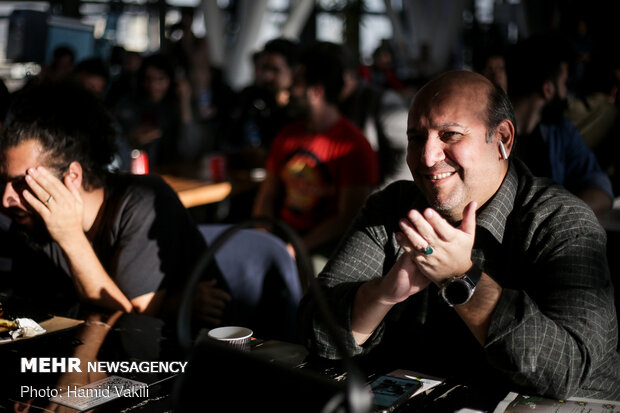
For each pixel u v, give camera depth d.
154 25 11.94
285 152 2.98
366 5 14.20
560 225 1.21
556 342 1.09
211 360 0.68
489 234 1.25
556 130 2.17
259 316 1.89
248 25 11.66
